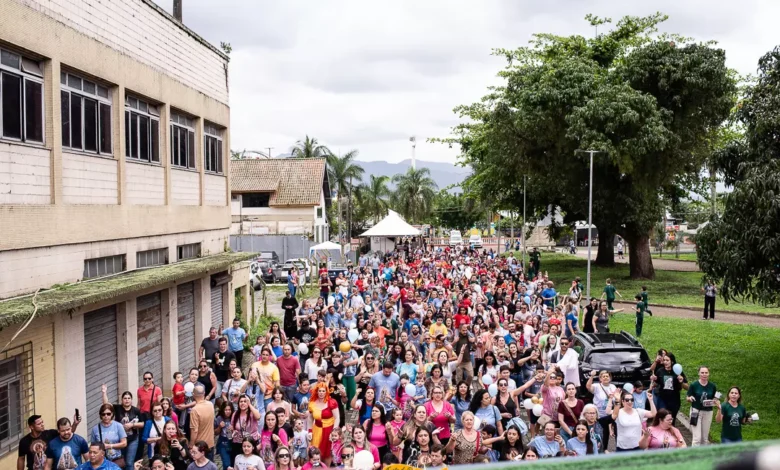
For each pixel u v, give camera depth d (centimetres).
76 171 1278
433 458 846
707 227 1733
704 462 97
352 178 7531
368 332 1609
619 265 5084
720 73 3612
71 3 1244
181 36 1841
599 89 3650
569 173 3959
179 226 1811
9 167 1054
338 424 1060
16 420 1053
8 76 1065
